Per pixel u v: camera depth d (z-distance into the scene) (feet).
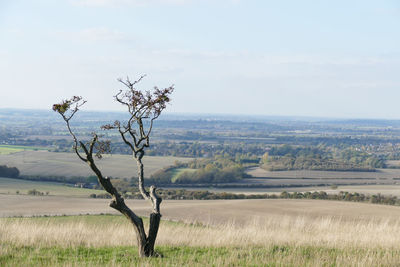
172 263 37.86
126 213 41.37
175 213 174.40
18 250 44.34
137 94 41.39
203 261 39.60
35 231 54.75
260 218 161.27
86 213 172.14
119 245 50.21
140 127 42.73
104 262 39.70
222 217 164.96
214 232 60.34
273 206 197.06
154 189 42.91
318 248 48.52
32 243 48.34
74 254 43.52
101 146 39.96
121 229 66.80
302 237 55.83
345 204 204.64
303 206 197.98
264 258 41.22
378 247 49.93
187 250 46.88
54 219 139.44
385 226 68.69
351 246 49.65
